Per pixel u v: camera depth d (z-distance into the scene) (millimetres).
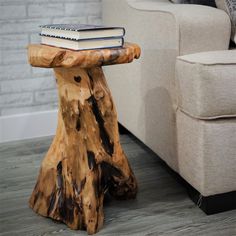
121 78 1699
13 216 1239
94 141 1142
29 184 1453
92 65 1041
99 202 1160
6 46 1809
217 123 1127
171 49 1241
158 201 1314
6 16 1778
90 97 1121
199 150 1145
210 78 1075
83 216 1147
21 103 1895
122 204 1300
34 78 1892
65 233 1150
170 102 1283
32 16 1826
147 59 1412
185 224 1179
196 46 1232
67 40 1068
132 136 1921
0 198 1351
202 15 1236
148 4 1455
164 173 1520
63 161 1170
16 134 1903
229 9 1326
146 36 1403
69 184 1159
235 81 1093
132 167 1577
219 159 1150
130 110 1641
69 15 1897
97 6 1939
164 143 1367
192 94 1123
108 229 1161
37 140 1899
